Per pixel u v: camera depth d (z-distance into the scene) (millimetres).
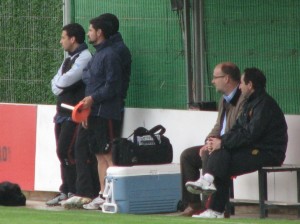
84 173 37188
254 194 35906
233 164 32312
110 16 37750
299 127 34938
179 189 35812
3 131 42438
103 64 36125
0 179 42500
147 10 39844
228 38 38062
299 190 34094
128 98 40500
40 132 41344
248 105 32750
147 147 35656
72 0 41594
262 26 37344
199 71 38469
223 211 32594
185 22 38281
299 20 36469
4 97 43688
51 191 41094
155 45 39719
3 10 43469
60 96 38125
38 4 42469
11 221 31359
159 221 31031
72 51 38125
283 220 32281
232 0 37875
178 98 39219
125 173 34781
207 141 32781
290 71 36812
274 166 32844
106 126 36375
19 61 43156
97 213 34500
